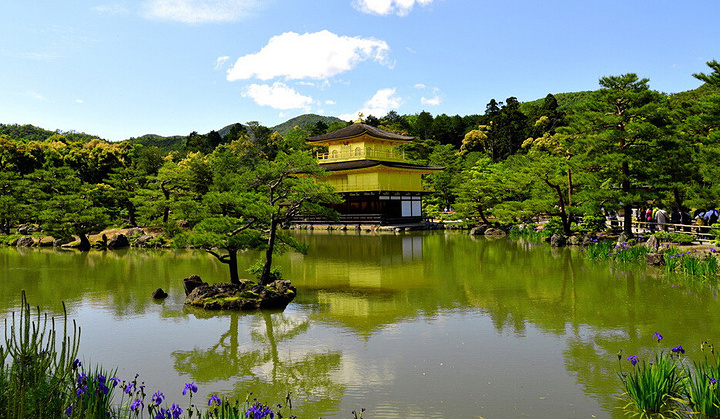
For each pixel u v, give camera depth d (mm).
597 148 30516
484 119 119938
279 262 28891
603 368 10680
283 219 19312
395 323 14820
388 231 52156
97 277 23953
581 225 36750
